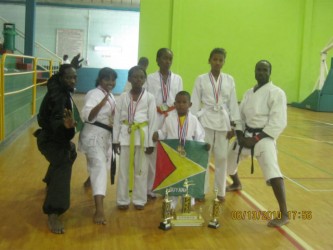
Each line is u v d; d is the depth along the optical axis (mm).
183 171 3795
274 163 3869
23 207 4090
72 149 3598
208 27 15641
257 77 4059
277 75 16344
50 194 3539
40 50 20016
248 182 5324
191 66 15719
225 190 4777
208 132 4371
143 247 3246
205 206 4340
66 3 19719
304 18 16062
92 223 3730
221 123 4328
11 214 3893
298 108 15594
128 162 4031
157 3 15188
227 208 4289
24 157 6191
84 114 3900
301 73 16312
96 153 3891
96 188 3771
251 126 4078
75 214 3955
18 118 7984
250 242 3434
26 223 3678
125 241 3354
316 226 3852
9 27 14633
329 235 3646
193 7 15484
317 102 14484
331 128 10438
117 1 19828
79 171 5500
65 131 3438
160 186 3803
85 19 20094
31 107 9727
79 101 15273
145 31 15281
